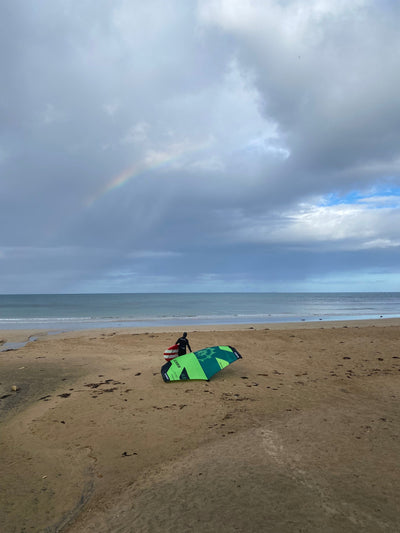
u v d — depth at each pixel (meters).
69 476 4.74
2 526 3.65
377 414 6.52
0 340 19.05
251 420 6.39
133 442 5.70
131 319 33.16
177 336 18.55
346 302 81.00
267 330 20.34
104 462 5.07
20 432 6.35
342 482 4.09
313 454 4.86
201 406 7.32
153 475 4.55
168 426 6.29
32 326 27.12
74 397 8.30
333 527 3.27
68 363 12.33
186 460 4.90
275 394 8.05
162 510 3.70
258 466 4.56
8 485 4.54
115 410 7.26
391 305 65.81
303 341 16.22
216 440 5.55
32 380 10.11
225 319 33.12
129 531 3.39
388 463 4.54
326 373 10.09
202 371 9.20
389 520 3.36
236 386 8.78
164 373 9.27
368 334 17.88
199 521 3.45
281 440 5.40
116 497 4.10
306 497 3.79
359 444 5.15
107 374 10.65
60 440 5.94
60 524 3.67
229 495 3.89
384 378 9.37
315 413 6.65
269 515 3.49
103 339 18.19
